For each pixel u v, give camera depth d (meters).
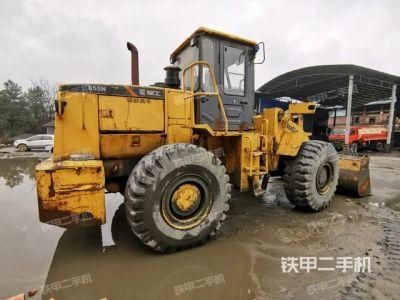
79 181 2.49
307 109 4.14
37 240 3.23
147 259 2.75
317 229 3.50
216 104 3.61
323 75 14.11
